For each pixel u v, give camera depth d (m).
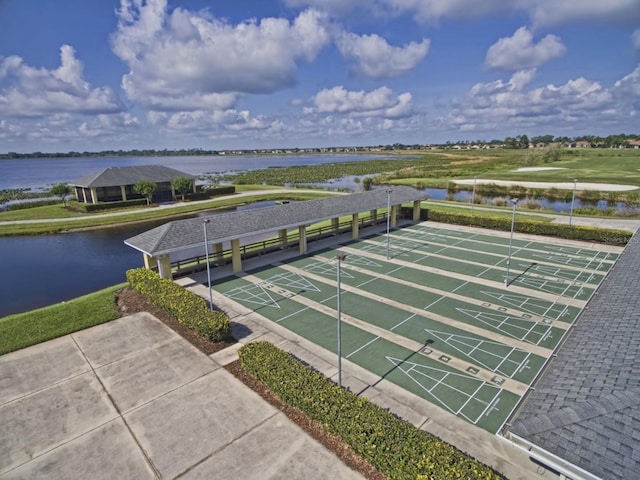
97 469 9.28
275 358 12.61
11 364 13.70
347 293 19.70
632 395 6.87
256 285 21.00
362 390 12.03
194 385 12.34
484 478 7.74
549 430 6.69
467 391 11.98
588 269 22.52
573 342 9.88
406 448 8.60
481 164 113.88
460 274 22.16
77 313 17.52
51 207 54.19
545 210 42.06
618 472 5.71
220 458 9.51
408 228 34.09
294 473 9.01
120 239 37.78
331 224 36.50
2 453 9.81
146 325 16.44
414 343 14.84
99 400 11.73
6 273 27.94
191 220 22.00
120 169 57.38
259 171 121.25
